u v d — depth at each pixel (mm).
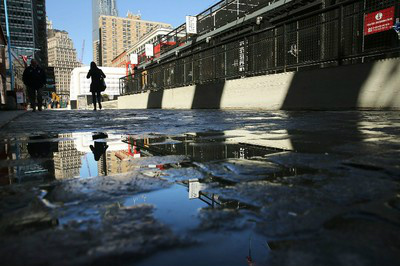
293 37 10828
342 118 4754
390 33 8078
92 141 2920
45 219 858
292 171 1456
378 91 6227
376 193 1062
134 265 594
